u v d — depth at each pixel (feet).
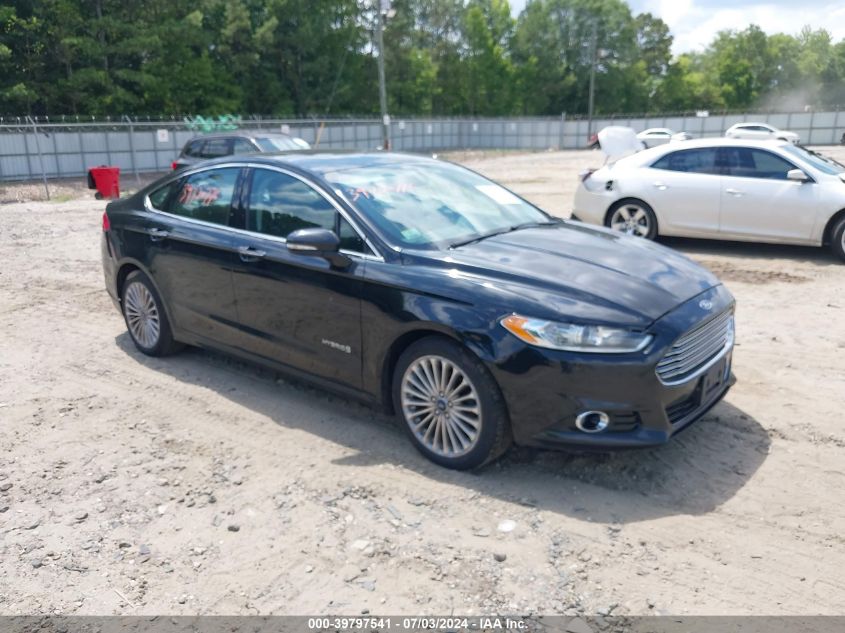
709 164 31.76
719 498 12.26
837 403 15.98
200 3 155.12
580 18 272.10
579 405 11.83
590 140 189.88
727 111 199.62
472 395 12.66
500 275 12.87
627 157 34.22
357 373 14.42
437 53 258.37
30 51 129.08
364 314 13.89
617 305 12.11
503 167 106.32
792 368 18.15
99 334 22.13
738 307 23.84
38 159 104.42
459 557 10.81
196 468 13.73
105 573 10.68
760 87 327.26
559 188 67.21
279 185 15.97
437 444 13.48
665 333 11.99
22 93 120.78
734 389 16.84
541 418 12.10
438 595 10.00
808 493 12.36
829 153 123.75
